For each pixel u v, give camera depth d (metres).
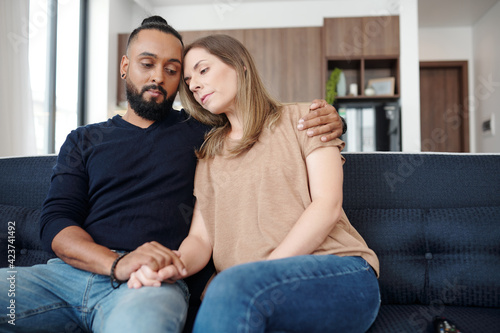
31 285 0.93
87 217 1.10
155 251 0.90
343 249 0.91
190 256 1.01
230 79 1.11
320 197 0.93
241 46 1.13
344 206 1.28
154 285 0.86
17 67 2.81
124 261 0.90
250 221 0.98
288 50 4.68
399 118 4.46
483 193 1.25
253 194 1.01
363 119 4.43
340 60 4.62
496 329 0.85
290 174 1.00
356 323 0.78
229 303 0.65
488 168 1.28
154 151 1.15
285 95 4.64
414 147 4.43
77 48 4.34
